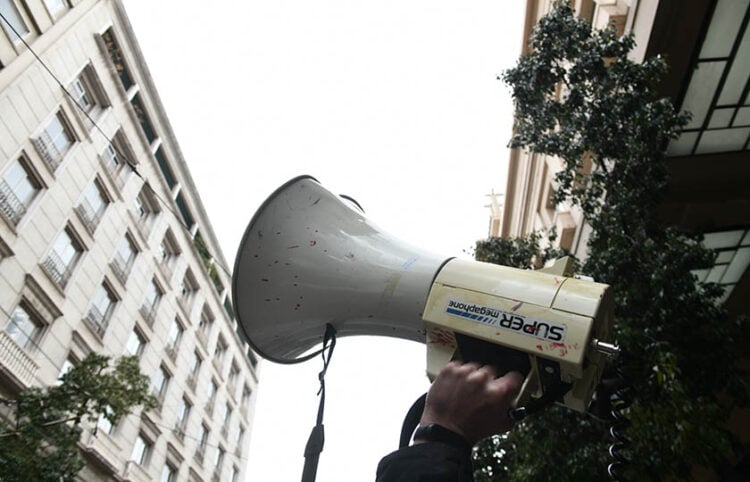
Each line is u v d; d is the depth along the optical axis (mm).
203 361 24172
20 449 7797
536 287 1250
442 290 1339
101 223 17047
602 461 5688
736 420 11656
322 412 1467
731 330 7137
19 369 12734
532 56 7949
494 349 1213
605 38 7742
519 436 6637
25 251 13703
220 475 25297
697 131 10477
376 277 1524
